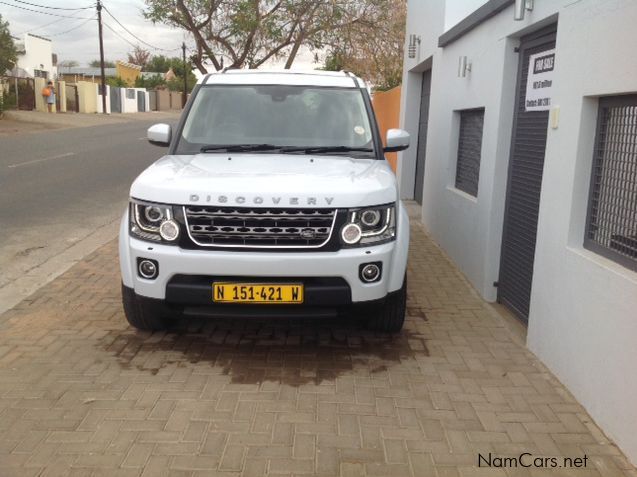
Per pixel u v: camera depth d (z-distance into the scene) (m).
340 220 4.19
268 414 3.77
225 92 5.66
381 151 5.27
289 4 16.69
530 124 5.30
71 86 42.53
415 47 10.87
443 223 8.19
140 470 3.19
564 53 4.25
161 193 4.24
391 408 3.88
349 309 4.36
